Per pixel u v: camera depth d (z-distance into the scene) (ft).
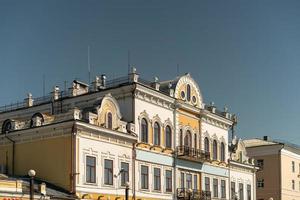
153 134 155.74
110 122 138.62
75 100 155.12
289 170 267.59
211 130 189.06
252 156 268.21
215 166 189.78
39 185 115.85
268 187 261.24
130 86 147.74
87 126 128.98
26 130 135.54
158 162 156.25
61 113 144.66
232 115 202.69
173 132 165.17
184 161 169.58
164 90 166.81
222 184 193.98
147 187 150.10
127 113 148.25
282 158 261.85
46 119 134.82
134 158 145.38
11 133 138.21
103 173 133.80
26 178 127.13
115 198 136.46
